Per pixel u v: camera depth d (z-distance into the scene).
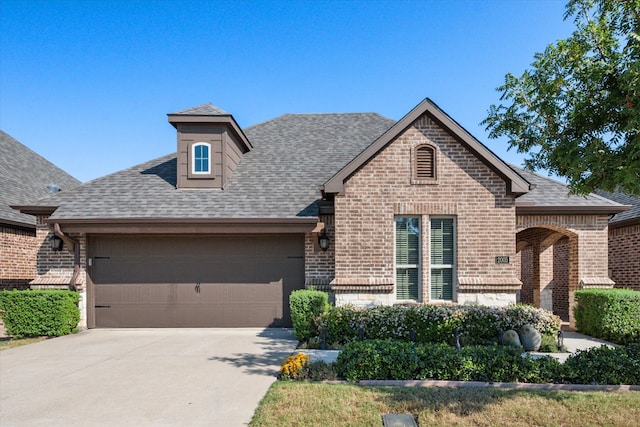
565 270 17.47
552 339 9.32
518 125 7.51
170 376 7.19
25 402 5.98
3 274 13.84
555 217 12.22
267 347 9.45
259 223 11.37
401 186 10.88
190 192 12.68
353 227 10.81
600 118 6.54
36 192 16.84
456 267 10.77
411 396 5.91
